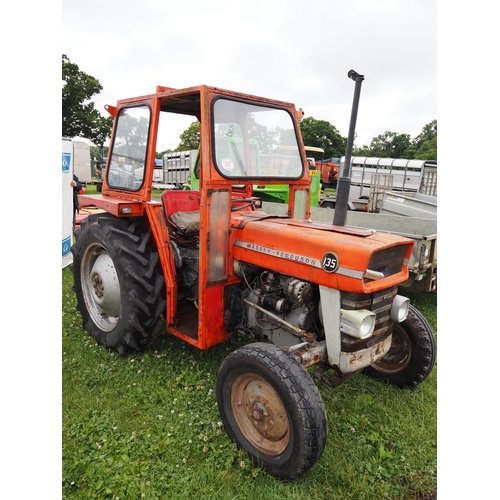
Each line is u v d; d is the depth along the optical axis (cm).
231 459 224
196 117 357
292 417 197
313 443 194
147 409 269
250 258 268
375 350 237
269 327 279
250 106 286
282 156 313
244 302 287
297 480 215
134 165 314
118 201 311
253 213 306
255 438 228
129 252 304
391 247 227
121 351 325
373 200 720
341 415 268
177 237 344
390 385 310
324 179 1961
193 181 623
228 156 270
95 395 282
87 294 368
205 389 288
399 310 242
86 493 200
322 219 592
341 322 222
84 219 366
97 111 2706
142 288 307
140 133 305
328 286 222
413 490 213
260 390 221
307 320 248
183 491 204
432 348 287
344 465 227
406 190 1440
